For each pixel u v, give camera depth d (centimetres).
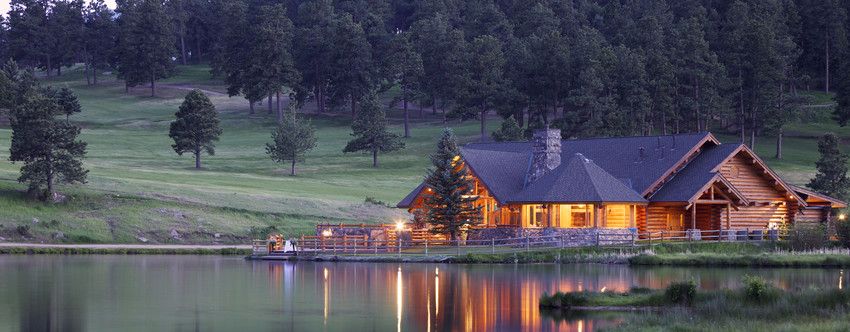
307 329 4078
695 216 8612
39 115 9706
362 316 4431
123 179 11294
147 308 4694
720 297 4216
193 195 10525
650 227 8338
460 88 17500
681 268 6662
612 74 15975
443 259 7312
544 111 17450
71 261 7431
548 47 17038
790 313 3847
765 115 15025
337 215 10544
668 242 7681
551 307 4622
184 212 9894
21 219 9125
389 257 7462
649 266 6806
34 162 9681
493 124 18712
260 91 19750
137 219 9556
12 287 5516
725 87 15762
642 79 15488
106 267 6875
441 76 19575
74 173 9819
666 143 8694
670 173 8394
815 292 4156
